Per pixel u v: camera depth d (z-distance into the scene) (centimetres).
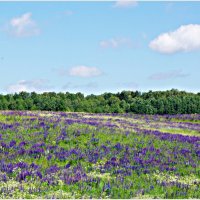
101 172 2058
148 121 5659
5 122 3127
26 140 2573
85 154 2380
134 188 1792
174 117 6938
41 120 3344
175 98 8456
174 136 3491
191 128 5034
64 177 1845
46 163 2134
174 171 2223
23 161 2117
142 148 2748
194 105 8362
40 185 1703
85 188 1717
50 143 2600
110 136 2978
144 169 2177
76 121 3634
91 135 2909
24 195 1546
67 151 2406
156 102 8250
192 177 2119
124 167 2191
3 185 1672
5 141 2506
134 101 8688
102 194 1648
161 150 2762
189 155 2716
